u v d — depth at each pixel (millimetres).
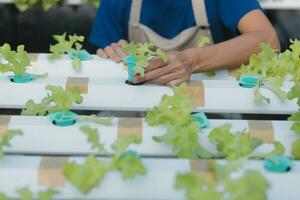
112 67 1455
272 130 1122
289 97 1220
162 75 1337
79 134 1098
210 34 1913
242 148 1016
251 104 1291
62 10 3053
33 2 2893
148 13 1938
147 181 946
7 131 1052
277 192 955
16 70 1338
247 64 1568
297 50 1474
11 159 1002
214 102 1288
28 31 3037
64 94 1185
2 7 3023
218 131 1053
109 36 2039
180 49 1942
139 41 1973
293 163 1017
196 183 862
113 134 1101
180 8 1905
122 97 1297
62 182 956
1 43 3031
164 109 1119
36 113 1200
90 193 945
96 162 934
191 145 1041
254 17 1772
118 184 943
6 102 1303
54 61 1473
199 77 1490
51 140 1098
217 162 986
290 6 2525
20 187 956
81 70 1454
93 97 1293
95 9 3033
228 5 1823
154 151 1079
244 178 845
